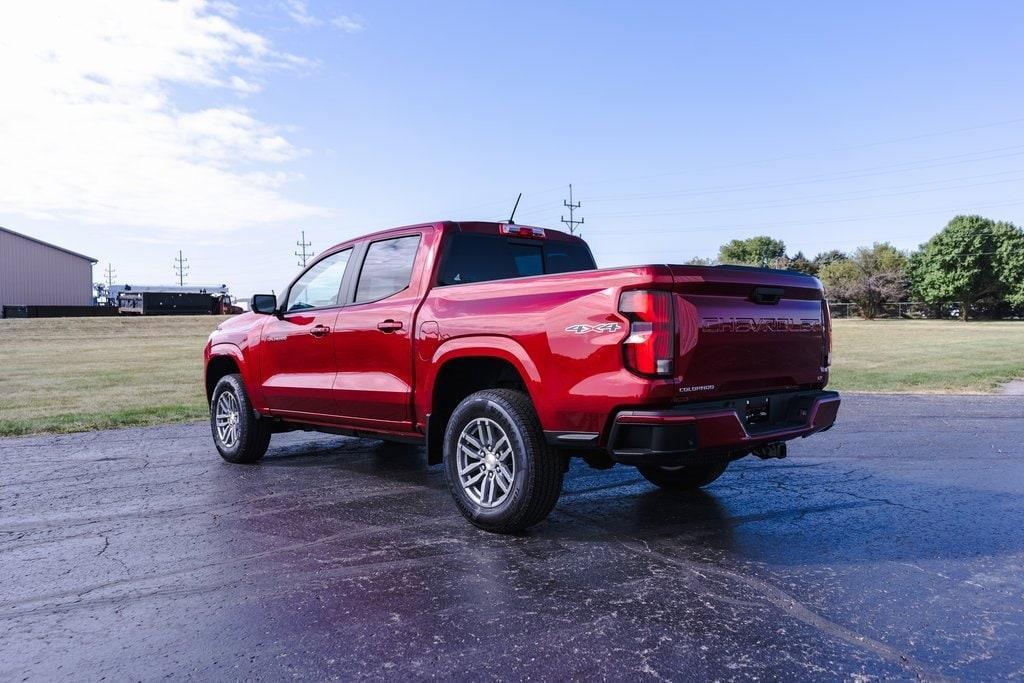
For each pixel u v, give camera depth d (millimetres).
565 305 3848
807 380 4371
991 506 4801
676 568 3643
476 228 5055
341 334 5305
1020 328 43094
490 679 2514
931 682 2465
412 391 4750
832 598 3227
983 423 8516
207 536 4277
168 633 2926
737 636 2840
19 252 52719
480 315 4289
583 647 2752
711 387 3754
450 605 3188
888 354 20797
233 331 6570
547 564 3725
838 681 2475
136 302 55969
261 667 2623
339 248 5691
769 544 4027
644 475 5441
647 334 3529
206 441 7832
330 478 5898
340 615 3090
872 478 5684
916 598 3221
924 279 73688
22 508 4949
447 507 4934
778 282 4109
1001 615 3029
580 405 3750
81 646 2811
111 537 4273
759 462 6367
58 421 9234
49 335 34625
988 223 69500
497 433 4246
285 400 5902
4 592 3398
